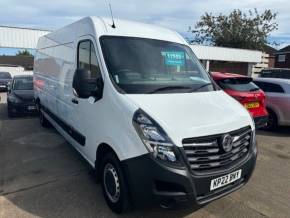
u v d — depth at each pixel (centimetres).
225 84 718
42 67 762
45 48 731
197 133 313
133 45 423
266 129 869
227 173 328
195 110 345
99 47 404
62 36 571
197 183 308
